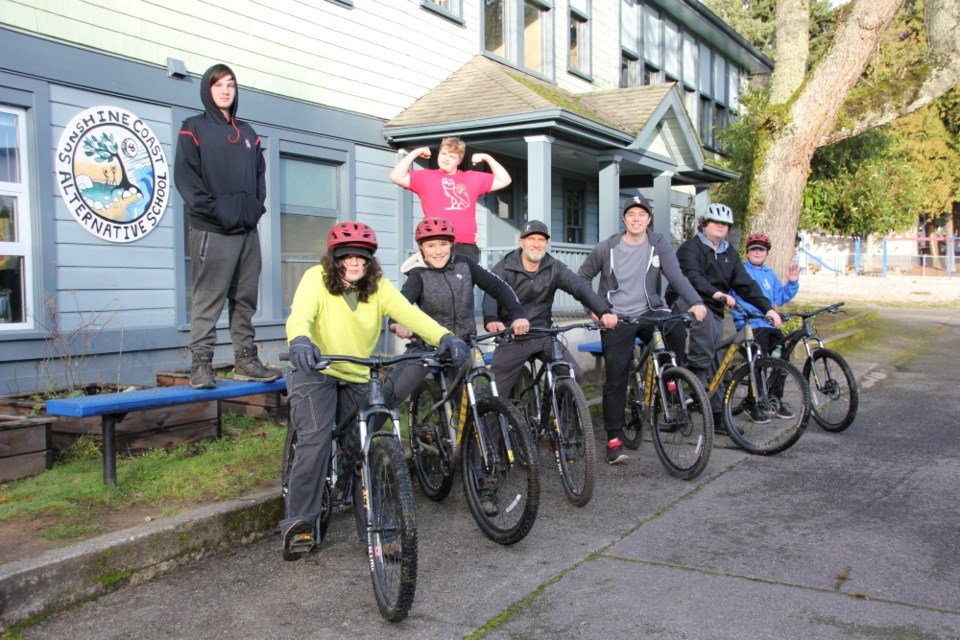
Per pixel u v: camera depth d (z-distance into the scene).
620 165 12.95
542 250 5.43
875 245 31.19
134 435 5.36
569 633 3.30
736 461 6.07
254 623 3.44
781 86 13.48
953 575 3.85
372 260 4.01
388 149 10.29
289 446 4.50
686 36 20.88
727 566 4.00
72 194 6.71
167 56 7.50
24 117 6.44
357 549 4.36
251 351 5.34
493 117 9.63
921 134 31.27
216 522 4.25
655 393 5.81
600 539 4.43
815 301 23.58
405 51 10.50
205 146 4.84
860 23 11.68
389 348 9.82
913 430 7.07
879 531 4.48
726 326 11.71
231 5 8.16
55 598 3.52
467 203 6.54
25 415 5.64
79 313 6.79
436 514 4.95
